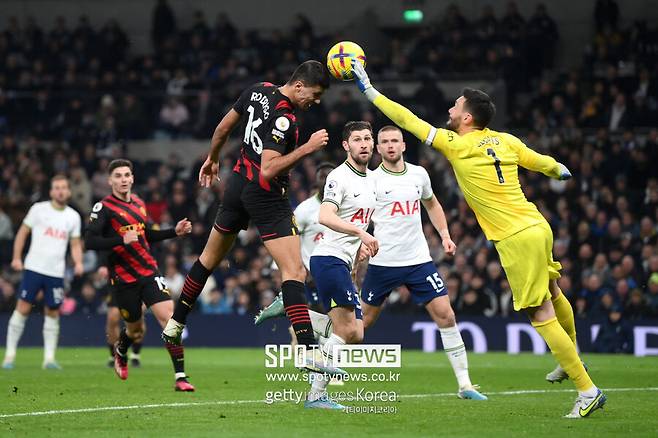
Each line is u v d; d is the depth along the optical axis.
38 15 34.97
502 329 20.39
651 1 31.06
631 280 20.42
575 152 25.08
